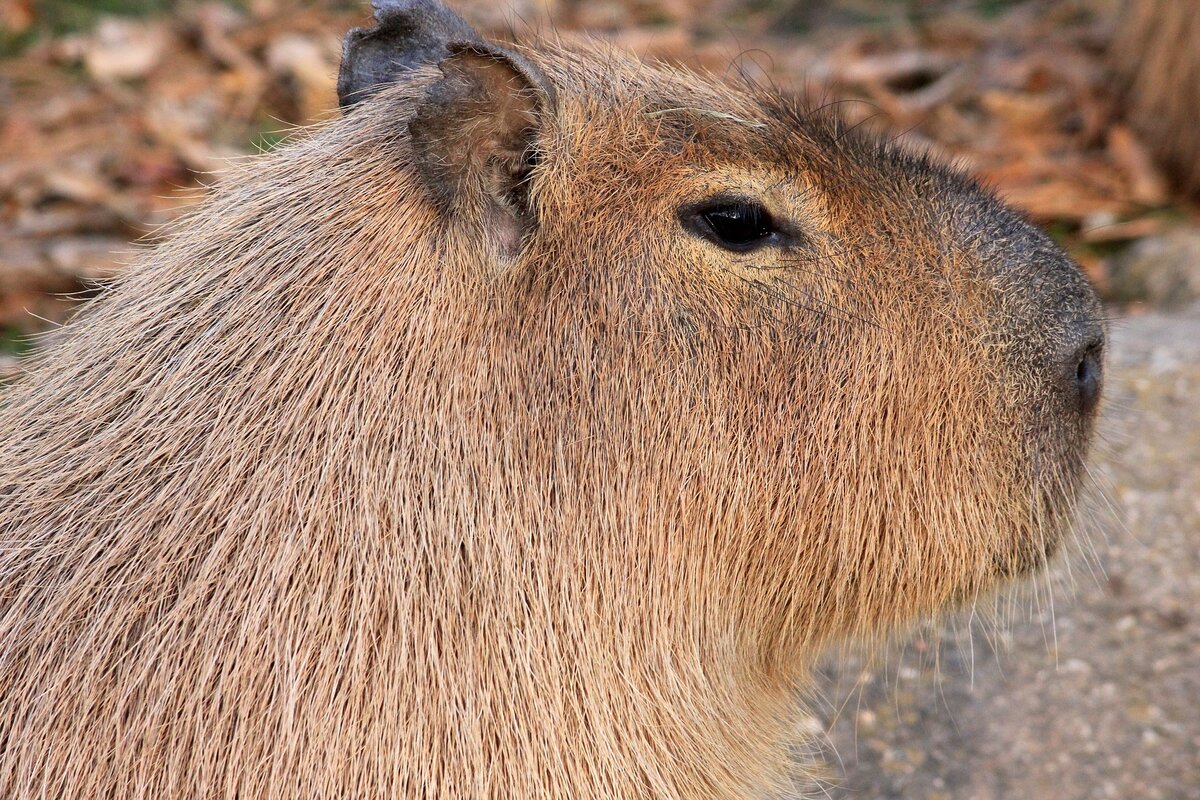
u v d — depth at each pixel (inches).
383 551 146.8
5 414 165.6
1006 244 165.0
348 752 142.3
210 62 440.5
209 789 139.3
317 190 159.6
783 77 433.1
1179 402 270.4
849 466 160.9
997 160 390.9
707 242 154.7
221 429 149.1
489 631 149.5
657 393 154.6
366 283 152.3
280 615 143.4
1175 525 245.8
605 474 154.2
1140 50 390.3
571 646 153.4
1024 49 448.5
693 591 160.7
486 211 149.3
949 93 426.9
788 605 169.5
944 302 160.7
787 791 193.2
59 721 140.3
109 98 419.2
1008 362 163.2
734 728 171.0
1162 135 379.2
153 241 195.0
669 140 155.9
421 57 180.7
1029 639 231.1
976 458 164.7
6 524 150.9
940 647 232.4
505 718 149.3
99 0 476.7
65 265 331.9
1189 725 214.7
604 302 152.9
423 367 150.5
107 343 160.4
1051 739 215.5
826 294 157.2
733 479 158.6
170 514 146.3
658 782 158.6
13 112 411.2
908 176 166.1
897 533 165.5
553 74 162.1
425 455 149.3
